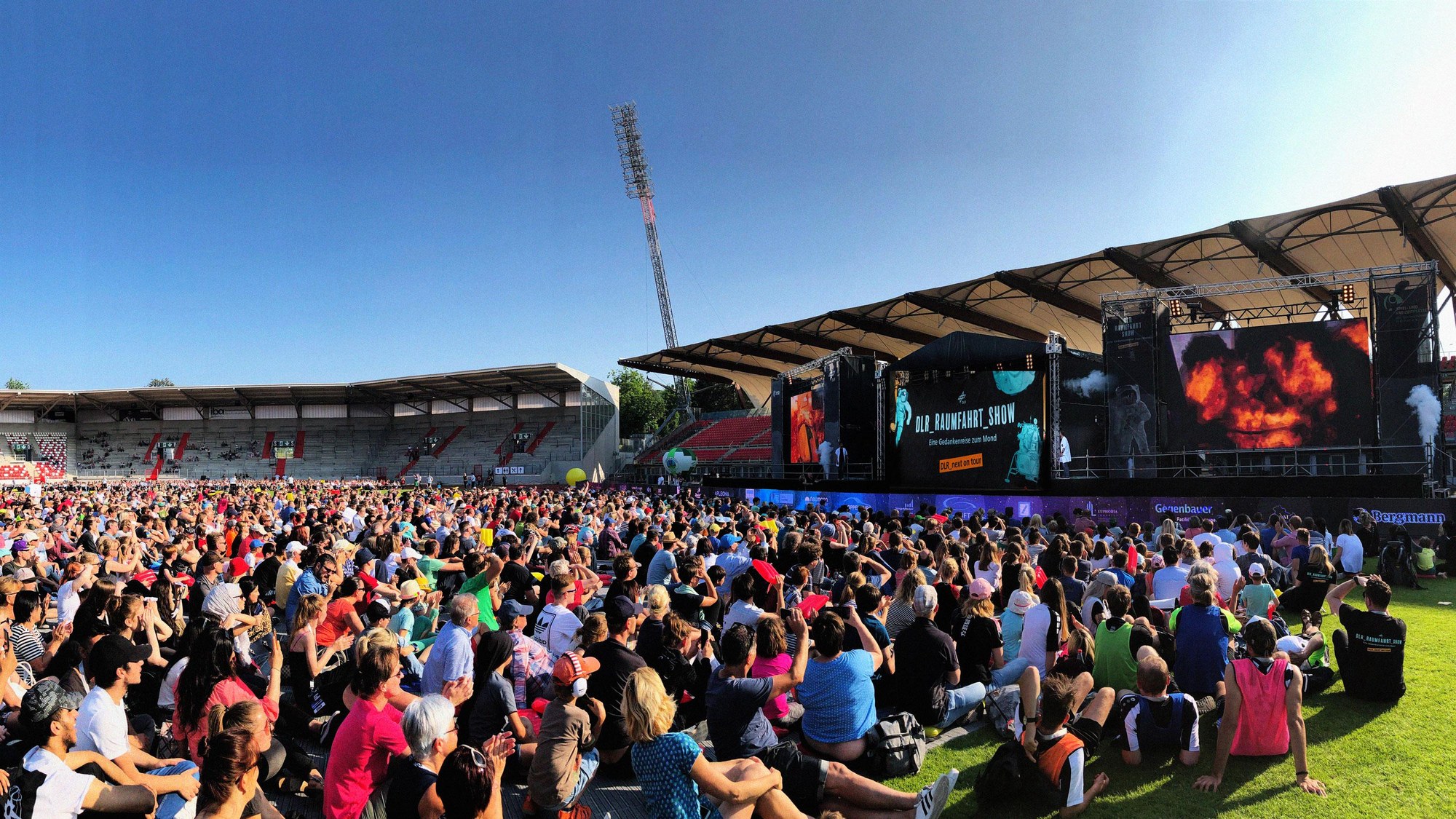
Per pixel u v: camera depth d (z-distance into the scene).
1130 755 5.93
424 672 6.19
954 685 7.09
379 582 11.05
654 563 10.67
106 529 17.38
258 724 4.04
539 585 10.16
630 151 67.75
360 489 42.50
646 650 7.12
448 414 69.19
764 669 6.02
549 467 59.62
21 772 4.80
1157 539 13.84
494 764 4.50
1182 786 5.53
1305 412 20.17
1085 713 5.62
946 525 14.62
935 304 33.75
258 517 17.34
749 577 7.78
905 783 5.75
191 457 69.19
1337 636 7.25
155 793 4.79
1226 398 21.19
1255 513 18.34
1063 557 8.88
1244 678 5.82
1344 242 24.19
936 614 8.52
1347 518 15.27
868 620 6.98
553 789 5.02
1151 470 21.44
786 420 35.16
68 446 70.00
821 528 14.93
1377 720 6.53
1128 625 6.67
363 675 4.93
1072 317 34.62
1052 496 21.95
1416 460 18.70
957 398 26.72
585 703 5.97
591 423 60.25
